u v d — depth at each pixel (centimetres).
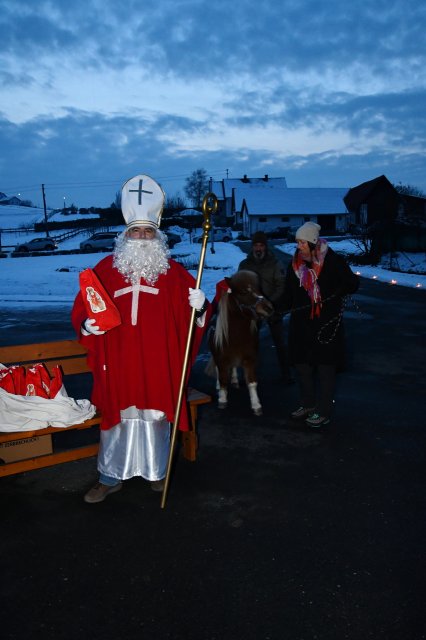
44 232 7725
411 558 332
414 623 278
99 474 449
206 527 368
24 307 1528
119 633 273
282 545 346
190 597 299
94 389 400
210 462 470
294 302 543
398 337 1024
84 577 316
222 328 562
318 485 427
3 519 379
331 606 290
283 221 6688
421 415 585
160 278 392
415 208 6294
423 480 434
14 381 420
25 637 270
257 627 276
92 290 360
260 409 584
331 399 542
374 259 2878
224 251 3894
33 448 415
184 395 406
